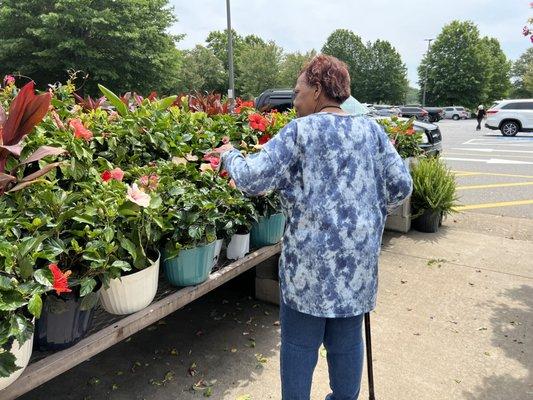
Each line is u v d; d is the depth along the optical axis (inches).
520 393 92.7
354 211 62.4
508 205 258.1
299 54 1947.6
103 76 860.0
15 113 68.7
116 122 109.6
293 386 69.3
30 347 62.2
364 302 65.2
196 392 92.9
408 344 110.0
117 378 97.4
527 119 716.7
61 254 68.6
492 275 151.3
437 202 193.2
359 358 71.8
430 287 141.9
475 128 992.2
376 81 2549.2
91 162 90.0
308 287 63.5
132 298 76.9
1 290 54.4
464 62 2190.0
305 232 63.2
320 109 66.7
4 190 68.7
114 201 74.0
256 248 115.3
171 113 122.3
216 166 96.8
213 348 108.7
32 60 836.0
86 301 67.4
